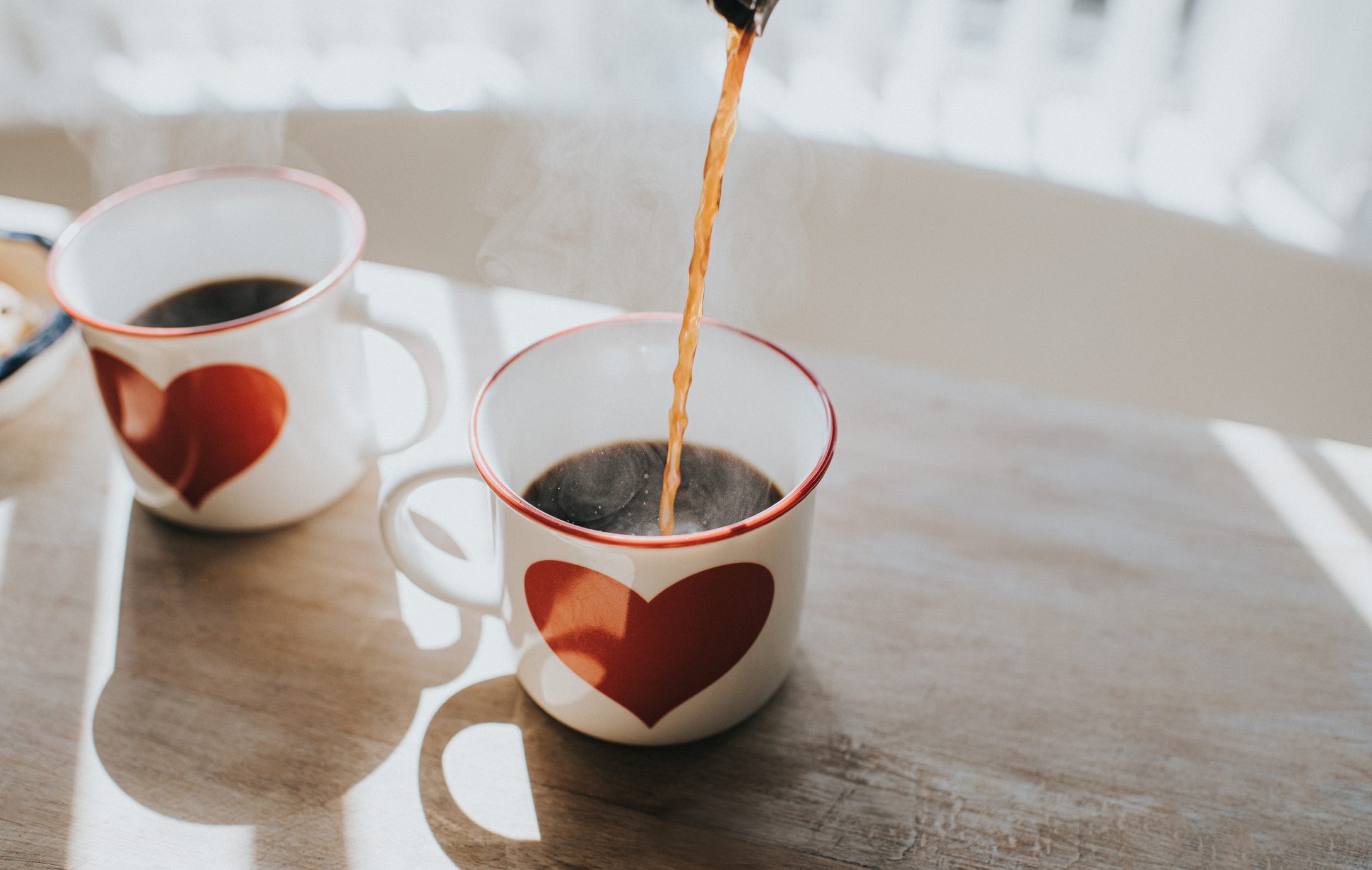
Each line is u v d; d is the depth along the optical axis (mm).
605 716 402
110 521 488
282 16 933
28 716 426
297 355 443
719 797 406
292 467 465
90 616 455
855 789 408
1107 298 837
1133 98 848
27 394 524
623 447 438
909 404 540
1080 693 433
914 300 886
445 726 424
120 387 437
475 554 473
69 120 932
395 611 458
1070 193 808
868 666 440
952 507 494
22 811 401
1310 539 482
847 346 919
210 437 446
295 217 485
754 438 428
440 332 564
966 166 822
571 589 375
